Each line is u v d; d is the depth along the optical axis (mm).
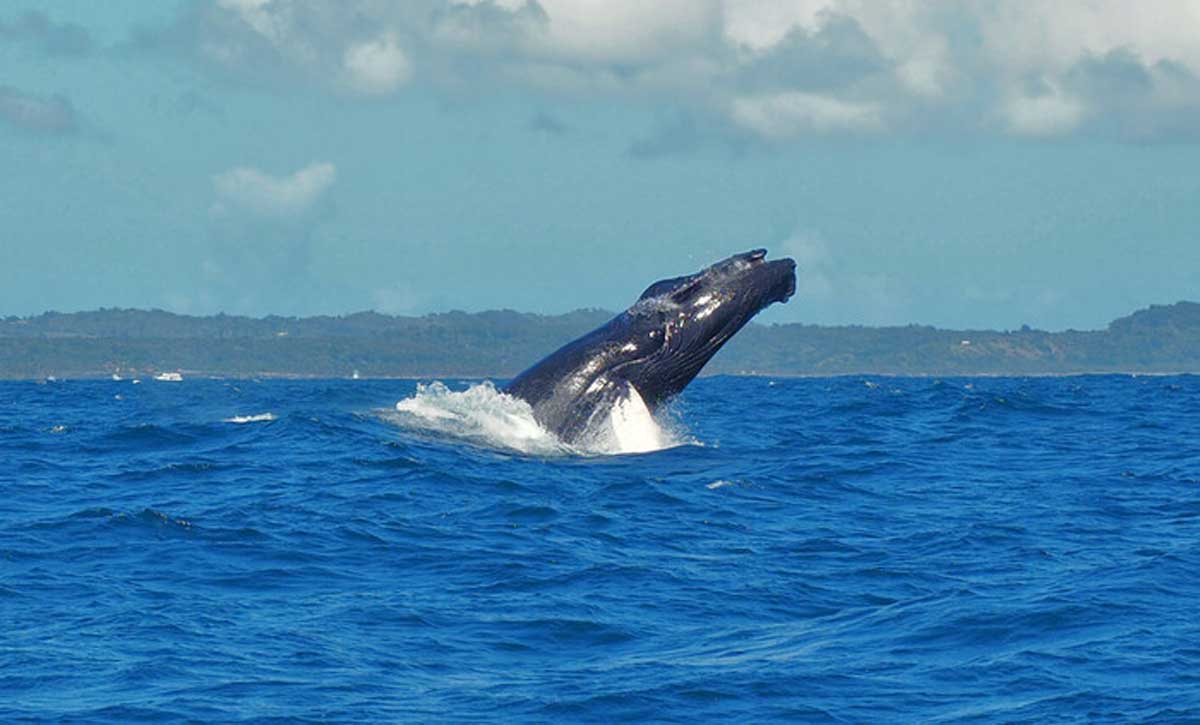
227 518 98625
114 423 170875
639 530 98312
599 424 124188
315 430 134000
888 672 66125
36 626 72000
